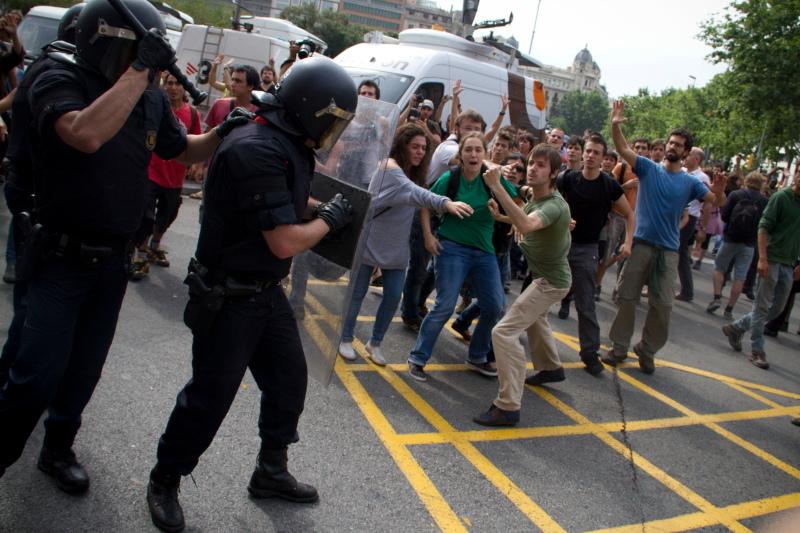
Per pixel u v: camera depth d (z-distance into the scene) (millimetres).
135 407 3361
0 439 2334
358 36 63875
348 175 2963
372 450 3463
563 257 4062
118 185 2326
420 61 8797
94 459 2877
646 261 5539
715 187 8734
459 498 3178
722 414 5086
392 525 2852
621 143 5453
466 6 11672
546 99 11141
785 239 6480
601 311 7750
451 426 3957
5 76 5770
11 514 2451
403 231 4527
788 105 22453
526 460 3707
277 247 2266
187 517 2631
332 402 3936
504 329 4062
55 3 24062
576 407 4676
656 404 5035
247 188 2225
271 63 8438
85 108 2131
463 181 4492
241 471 3008
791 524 1595
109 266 2436
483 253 4598
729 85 23672
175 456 2482
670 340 7121
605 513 3301
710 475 3965
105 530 2463
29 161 2768
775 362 7027
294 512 2795
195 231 7484
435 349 5328
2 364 3076
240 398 3695
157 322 4570
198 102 2244
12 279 4684
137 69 2072
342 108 2305
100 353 2574
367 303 6266
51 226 2318
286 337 2619
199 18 43344
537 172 4055
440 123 8898
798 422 5129
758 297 6664
